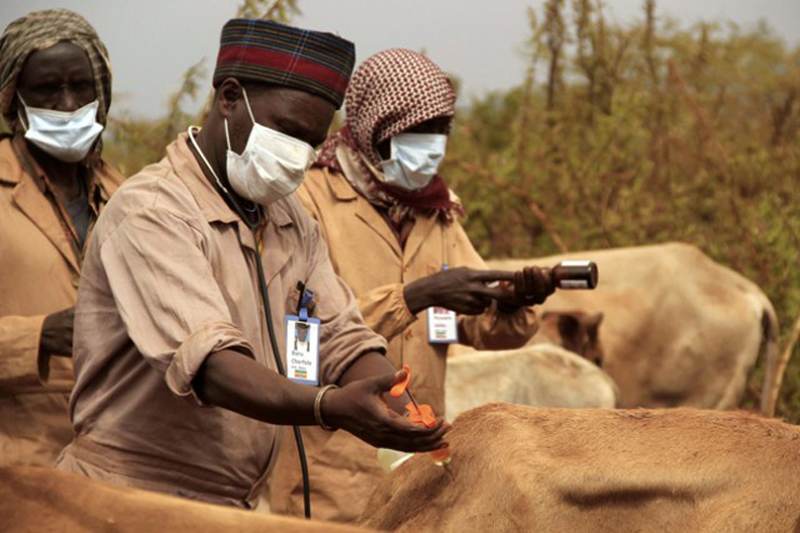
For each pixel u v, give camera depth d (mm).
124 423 4418
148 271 4227
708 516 3436
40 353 5578
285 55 4492
